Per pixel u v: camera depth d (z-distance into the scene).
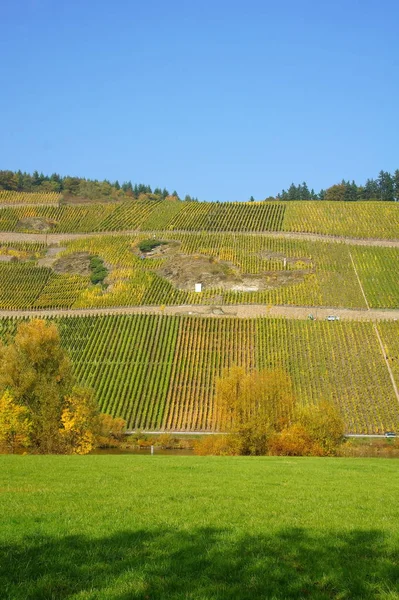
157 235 147.00
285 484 27.53
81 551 15.75
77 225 156.00
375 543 16.83
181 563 14.91
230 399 60.78
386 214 152.12
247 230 146.50
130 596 12.91
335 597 13.24
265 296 114.56
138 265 131.88
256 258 130.88
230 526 18.31
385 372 92.88
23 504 21.44
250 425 56.50
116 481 27.55
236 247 136.75
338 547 16.42
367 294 114.25
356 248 133.62
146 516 19.53
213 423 84.00
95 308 114.56
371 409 85.56
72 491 24.38
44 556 15.37
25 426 51.41
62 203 176.12
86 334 104.25
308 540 17.02
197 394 90.06
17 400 54.28
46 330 57.25
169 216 157.12
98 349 100.06
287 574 14.27
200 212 159.62
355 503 22.81
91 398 55.72
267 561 15.06
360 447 69.62
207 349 99.75
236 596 12.95
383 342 99.19
